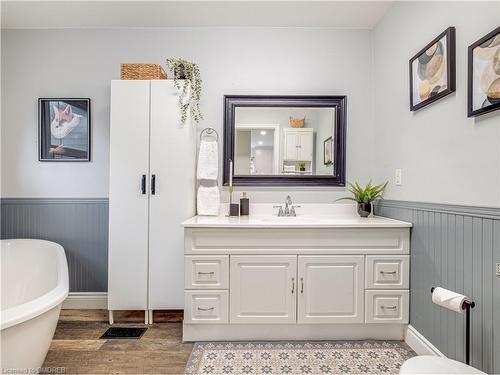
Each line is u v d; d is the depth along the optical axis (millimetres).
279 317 1853
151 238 2119
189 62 2301
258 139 2432
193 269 1842
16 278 2162
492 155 1263
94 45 2449
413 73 1823
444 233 1555
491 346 1266
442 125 1582
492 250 1262
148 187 2121
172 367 1645
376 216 2348
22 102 2441
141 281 2119
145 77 2152
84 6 2164
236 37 2451
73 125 2445
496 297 1243
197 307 1846
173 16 2299
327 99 2434
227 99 2422
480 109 1289
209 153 2311
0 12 2227
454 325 1484
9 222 2451
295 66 2453
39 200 2445
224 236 1843
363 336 1905
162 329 2076
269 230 1840
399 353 1762
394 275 1864
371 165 2453
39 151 2428
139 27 2449
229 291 1849
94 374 1591
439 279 1591
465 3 1414
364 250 1855
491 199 1270
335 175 2432
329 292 1855
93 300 2451
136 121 2119
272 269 1849
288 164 2430
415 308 1811
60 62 2441
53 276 2016
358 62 2461
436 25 1637
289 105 2424
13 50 2441
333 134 2438
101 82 2449
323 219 2184
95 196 2459
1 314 1208
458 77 1461
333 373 1585
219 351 1774
